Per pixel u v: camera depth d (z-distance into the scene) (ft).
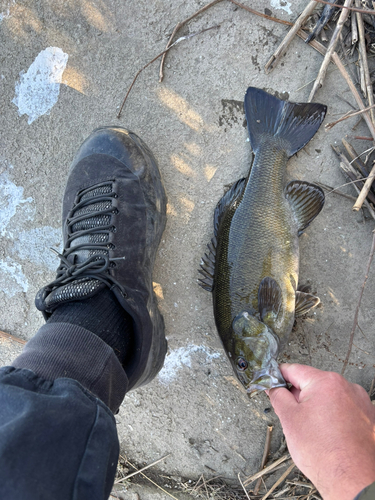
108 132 1.58
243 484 1.64
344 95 1.53
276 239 1.40
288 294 1.40
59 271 1.37
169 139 1.65
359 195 1.46
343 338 1.56
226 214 1.45
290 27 1.55
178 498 1.69
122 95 1.67
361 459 0.88
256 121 1.47
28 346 1.05
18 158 1.75
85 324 1.20
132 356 1.27
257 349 1.37
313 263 1.57
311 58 1.55
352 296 1.55
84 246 1.40
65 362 0.99
